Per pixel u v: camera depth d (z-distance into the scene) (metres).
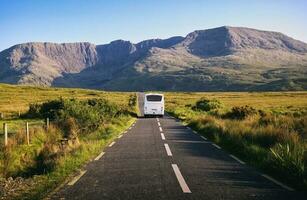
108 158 13.72
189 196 8.15
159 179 9.98
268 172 11.06
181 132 24.88
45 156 15.20
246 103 86.31
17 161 14.56
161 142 19.00
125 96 136.12
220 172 11.02
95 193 8.42
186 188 8.92
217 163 12.63
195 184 9.38
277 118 24.03
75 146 15.56
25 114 41.91
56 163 12.24
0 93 131.88
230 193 8.45
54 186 9.10
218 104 58.12
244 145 15.32
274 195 8.30
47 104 40.31
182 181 9.72
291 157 10.88
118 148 16.64
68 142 16.44
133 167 11.82
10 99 103.19
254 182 9.66
